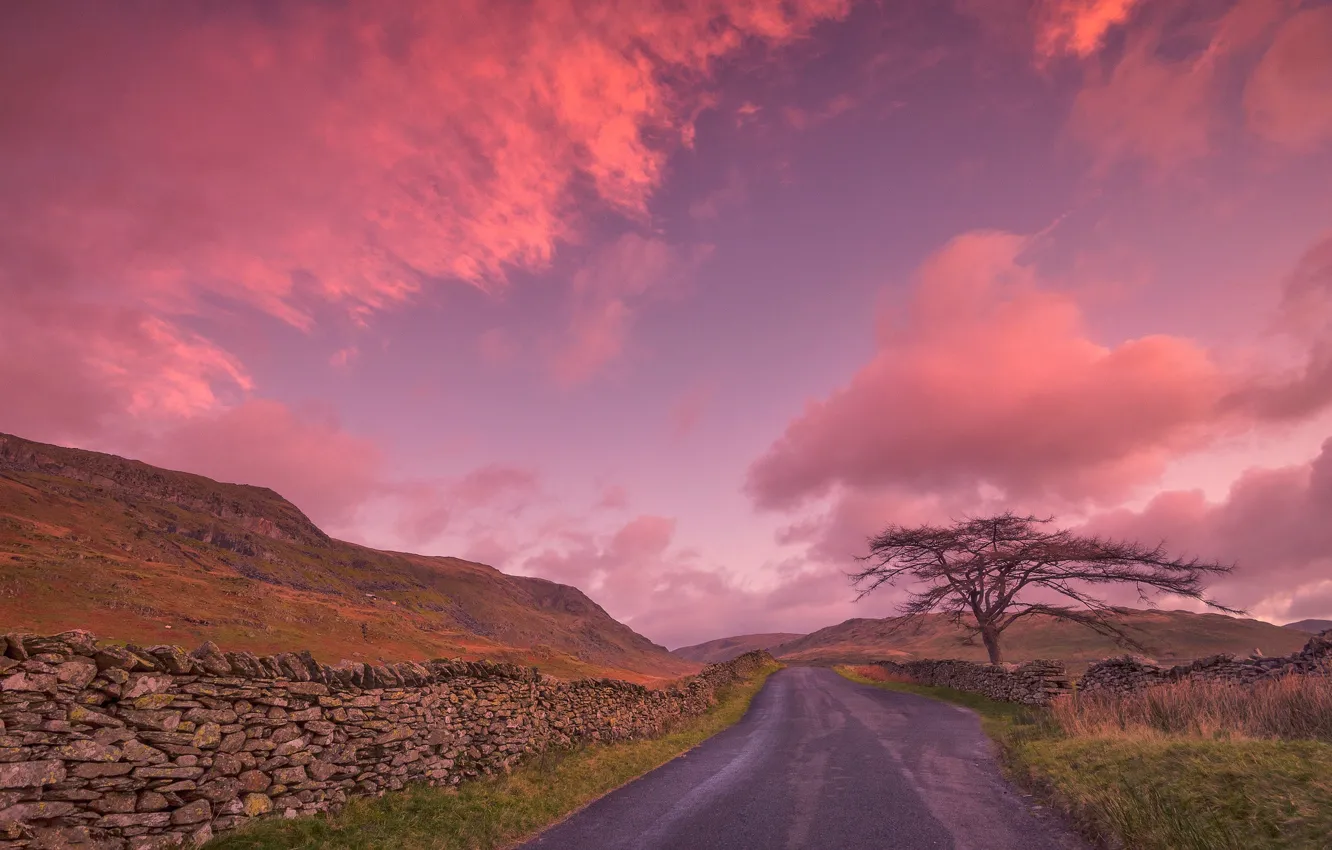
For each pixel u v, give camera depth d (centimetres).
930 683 3716
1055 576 3412
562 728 1598
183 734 770
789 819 958
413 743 1108
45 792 641
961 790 1078
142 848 697
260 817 823
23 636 667
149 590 8031
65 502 17562
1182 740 1002
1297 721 1048
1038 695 2333
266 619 8688
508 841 904
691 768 1459
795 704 3050
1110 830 729
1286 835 589
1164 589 3244
